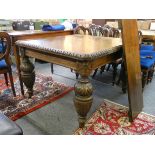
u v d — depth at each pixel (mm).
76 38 2213
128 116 1828
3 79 2717
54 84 2586
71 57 1395
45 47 1564
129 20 1674
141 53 2471
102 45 1699
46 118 1810
